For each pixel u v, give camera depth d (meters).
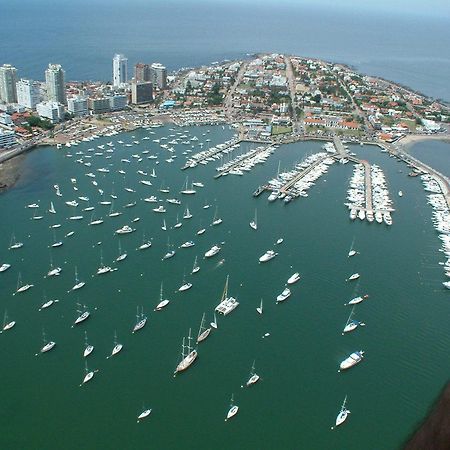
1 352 179.25
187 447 147.38
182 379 171.25
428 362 185.88
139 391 165.62
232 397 165.25
